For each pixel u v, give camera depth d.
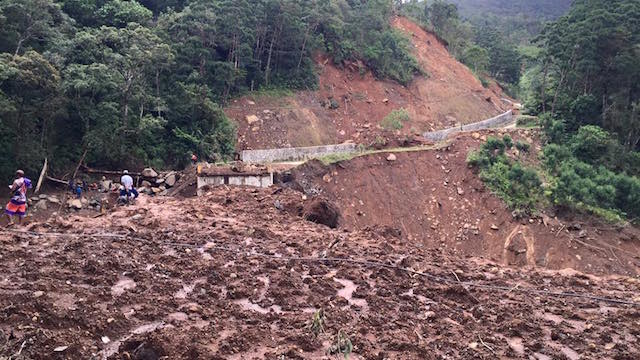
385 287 9.66
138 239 10.98
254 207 16.47
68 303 7.37
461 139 32.25
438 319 8.51
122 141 27.91
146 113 30.59
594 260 24.52
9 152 24.19
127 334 6.91
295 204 17.58
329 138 40.59
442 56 63.78
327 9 48.56
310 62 45.56
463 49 72.94
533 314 9.10
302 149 34.53
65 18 31.00
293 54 43.91
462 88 57.81
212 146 31.38
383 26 54.75
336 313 8.20
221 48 39.00
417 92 53.28
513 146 31.78
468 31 77.81
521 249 24.94
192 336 6.83
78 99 26.95
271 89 42.53
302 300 8.78
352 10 54.41
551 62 40.59
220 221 13.41
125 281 8.78
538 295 10.27
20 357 5.73
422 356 6.99
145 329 7.12
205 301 8.26
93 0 35.62
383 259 11.22
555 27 40.06
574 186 27.72
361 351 6.95
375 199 27.08
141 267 9.42
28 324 6.46
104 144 27.23
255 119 38.38
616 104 36.19
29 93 24.81
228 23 37.16
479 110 55.28
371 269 10.55
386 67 52.22
